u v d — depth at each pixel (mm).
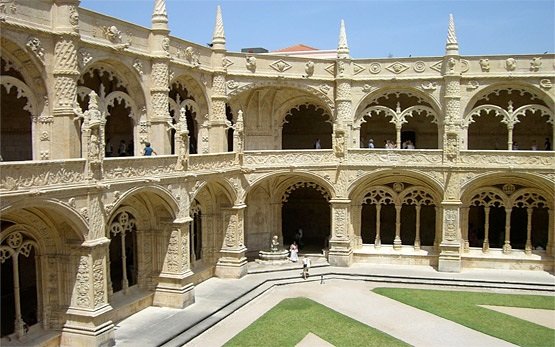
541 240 46969
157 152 32312
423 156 39969
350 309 31828
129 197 29094
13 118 33375
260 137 44469
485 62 40000
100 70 29547
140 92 31797
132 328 27312
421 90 41125
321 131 51750
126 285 30375
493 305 32562
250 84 40281
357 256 42562
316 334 27516
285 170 40219
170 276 30859
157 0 32156
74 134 25891
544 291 35812
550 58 39281
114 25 29188
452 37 40031
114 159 25375
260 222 44875
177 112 35719
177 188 30516
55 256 24594
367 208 51406
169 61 32750
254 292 34938
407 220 50688
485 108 40500
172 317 29094
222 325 29062
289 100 44438
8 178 19500
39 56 24703
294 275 38750
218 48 38312
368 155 40875
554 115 39250
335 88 42250
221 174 35344
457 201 39531
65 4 25266
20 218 23047
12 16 23266
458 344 26094
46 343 23672
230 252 37969
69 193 22516
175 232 30828
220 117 38656
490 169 38688
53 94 25531
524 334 27359
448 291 35969
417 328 28422
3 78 23891
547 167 37719
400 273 39250
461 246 41000
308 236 52875
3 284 31797
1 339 23188
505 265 40250
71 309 24344
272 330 28094
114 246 39469
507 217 40531
